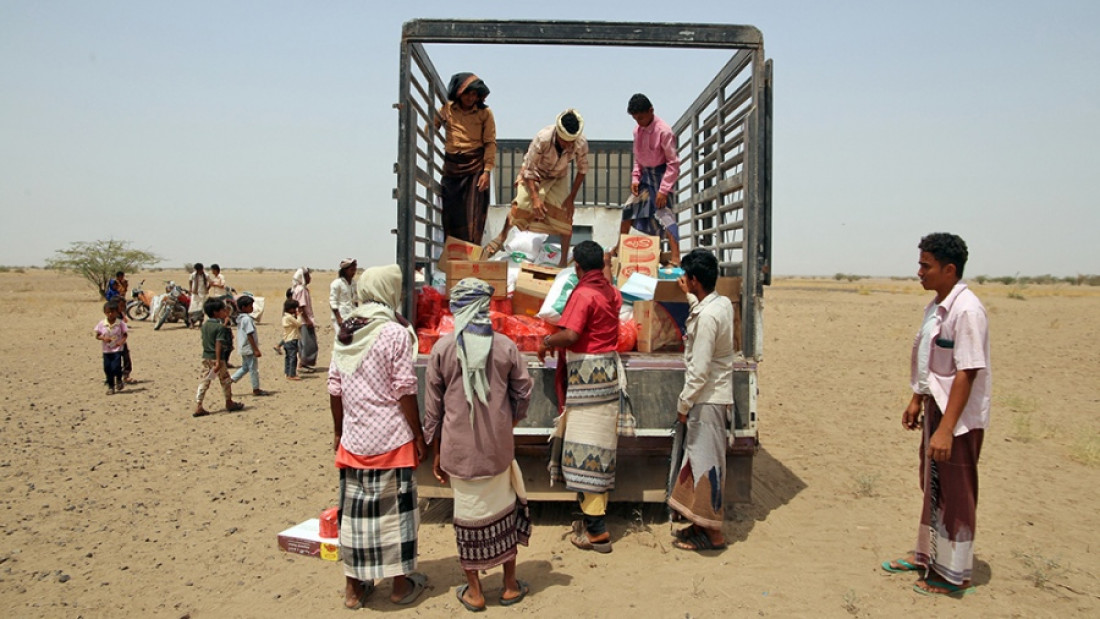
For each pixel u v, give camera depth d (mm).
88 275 36625
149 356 15766
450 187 6645
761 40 5398
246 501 6238
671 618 4039
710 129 7273
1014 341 17719
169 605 4273
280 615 4141
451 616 4102
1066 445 7910
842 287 67688
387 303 4219
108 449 7902
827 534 5395
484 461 4027
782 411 9992
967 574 4250
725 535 5383
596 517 5027
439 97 7008
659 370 5293
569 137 6281
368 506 4078
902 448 8008
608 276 6590
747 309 5441
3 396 10961
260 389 11461
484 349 4023
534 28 5398
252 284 54844
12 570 4754
